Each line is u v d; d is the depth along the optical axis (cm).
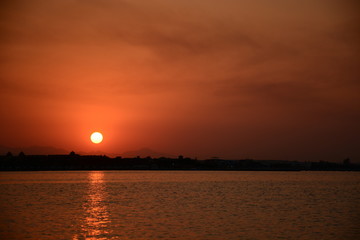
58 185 17925
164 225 6147
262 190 14962
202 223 6356
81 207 8738
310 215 7494
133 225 6144
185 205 9212
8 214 7481
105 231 5631
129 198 11131
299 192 14050
